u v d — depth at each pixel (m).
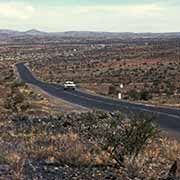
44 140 17.66
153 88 83.25
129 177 11.35
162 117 33.31
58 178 10.94
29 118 26.95
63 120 25.75
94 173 11.69
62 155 13.38
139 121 13.08
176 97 62.91
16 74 130.75
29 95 50.44
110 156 12.84
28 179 10.55
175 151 16.08
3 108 34.00
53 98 55.50
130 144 12.74
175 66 139.88
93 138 18.52
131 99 59.62
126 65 155.38
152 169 12.48
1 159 12.57
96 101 52.53
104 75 127.12
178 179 11.39
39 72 145.25
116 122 17.45
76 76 129.12
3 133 19.80
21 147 15.51
